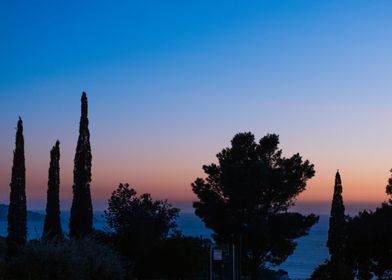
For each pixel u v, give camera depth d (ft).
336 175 192.44
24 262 88.94
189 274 128.67
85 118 155.12
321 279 148.25
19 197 155.43
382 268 172.86
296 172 170.91
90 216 149.89
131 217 160.56
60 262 90.12
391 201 179.52
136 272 131.64
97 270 97.19
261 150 176.96
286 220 163.32
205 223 174.29
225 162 171.94
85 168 151.74
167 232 173.27
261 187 166.61
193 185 177.17
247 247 167.02
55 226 170.81
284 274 207.72
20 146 157.89
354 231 174.19
